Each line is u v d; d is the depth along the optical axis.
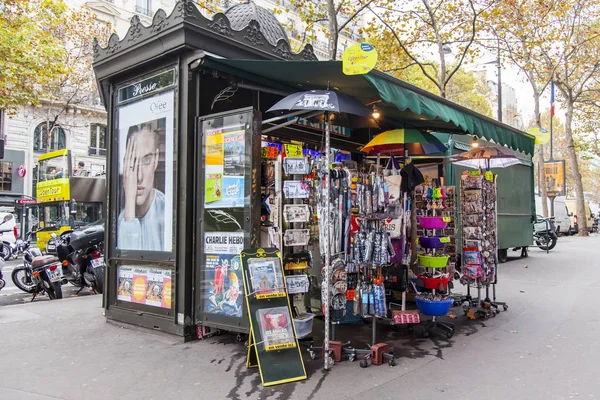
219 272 5.04
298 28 31.22
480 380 4.11
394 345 5.29
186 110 5.32
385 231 4.90
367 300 4.76
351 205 4.99
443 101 5.74
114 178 6.33
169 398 3.73
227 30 5.50
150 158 5.80
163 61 5.61
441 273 6.01
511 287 9.21
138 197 5.93
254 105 6.38
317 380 4.13
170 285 5.45
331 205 4.73
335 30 11.60
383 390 3.88
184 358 4.70
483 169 7.71
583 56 24.12
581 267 12.40
